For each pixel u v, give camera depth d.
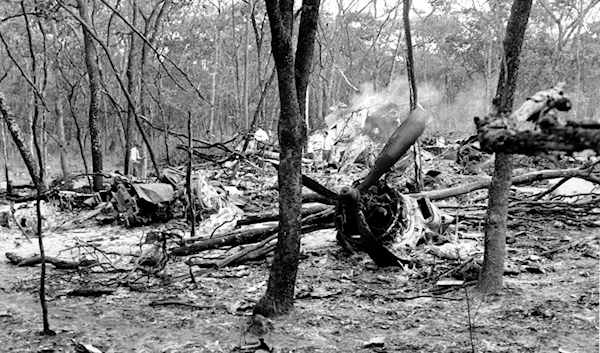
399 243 9.38
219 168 20.41
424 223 9.94
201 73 45.41
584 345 5.58
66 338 6.21
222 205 14.32
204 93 43.19
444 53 51.69
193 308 7.19
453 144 27.14
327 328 6.31
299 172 6.44
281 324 6.39
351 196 8.48
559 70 41.38
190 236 11.08
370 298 7.44
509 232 11.59
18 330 6.50
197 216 13.38
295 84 6.37
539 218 12.19
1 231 13.16
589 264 8.88
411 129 8.52
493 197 7.36
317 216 10.17
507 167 7.25
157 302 7.45
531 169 20.28
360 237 8.98
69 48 27.28
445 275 8.16
